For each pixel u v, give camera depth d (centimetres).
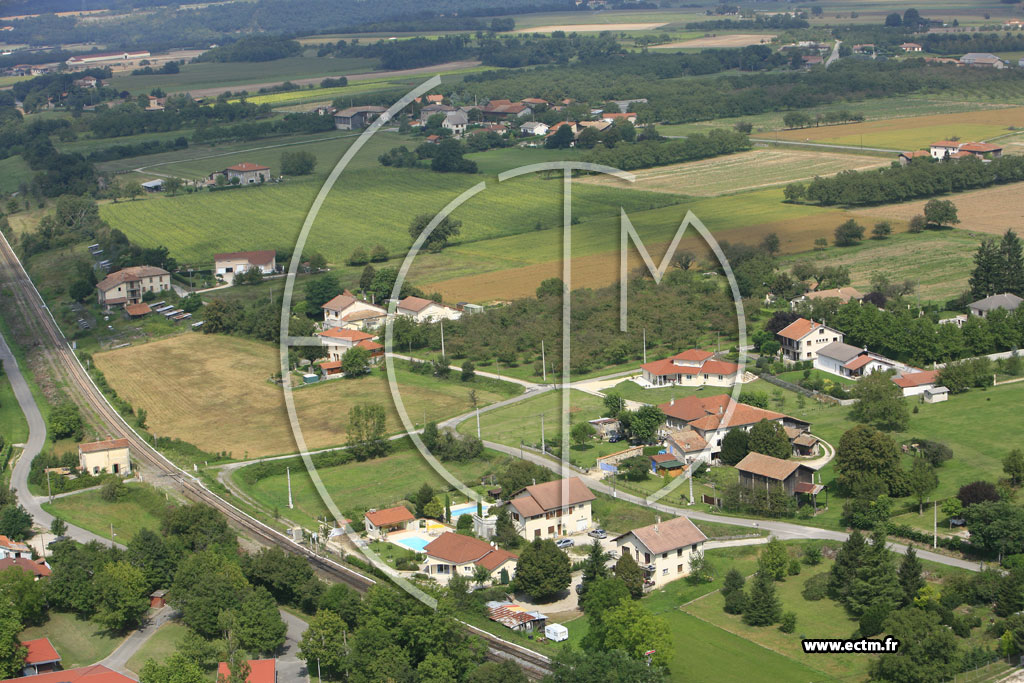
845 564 11769
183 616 12106
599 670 10062
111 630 12181
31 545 14000
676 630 11394
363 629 10838
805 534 13162
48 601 12488
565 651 10506
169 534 13625
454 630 10800
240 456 16612
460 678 10544
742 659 10775
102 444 16288
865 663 10588
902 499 13838
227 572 12138
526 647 11050
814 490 13988
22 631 12125
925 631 10619
